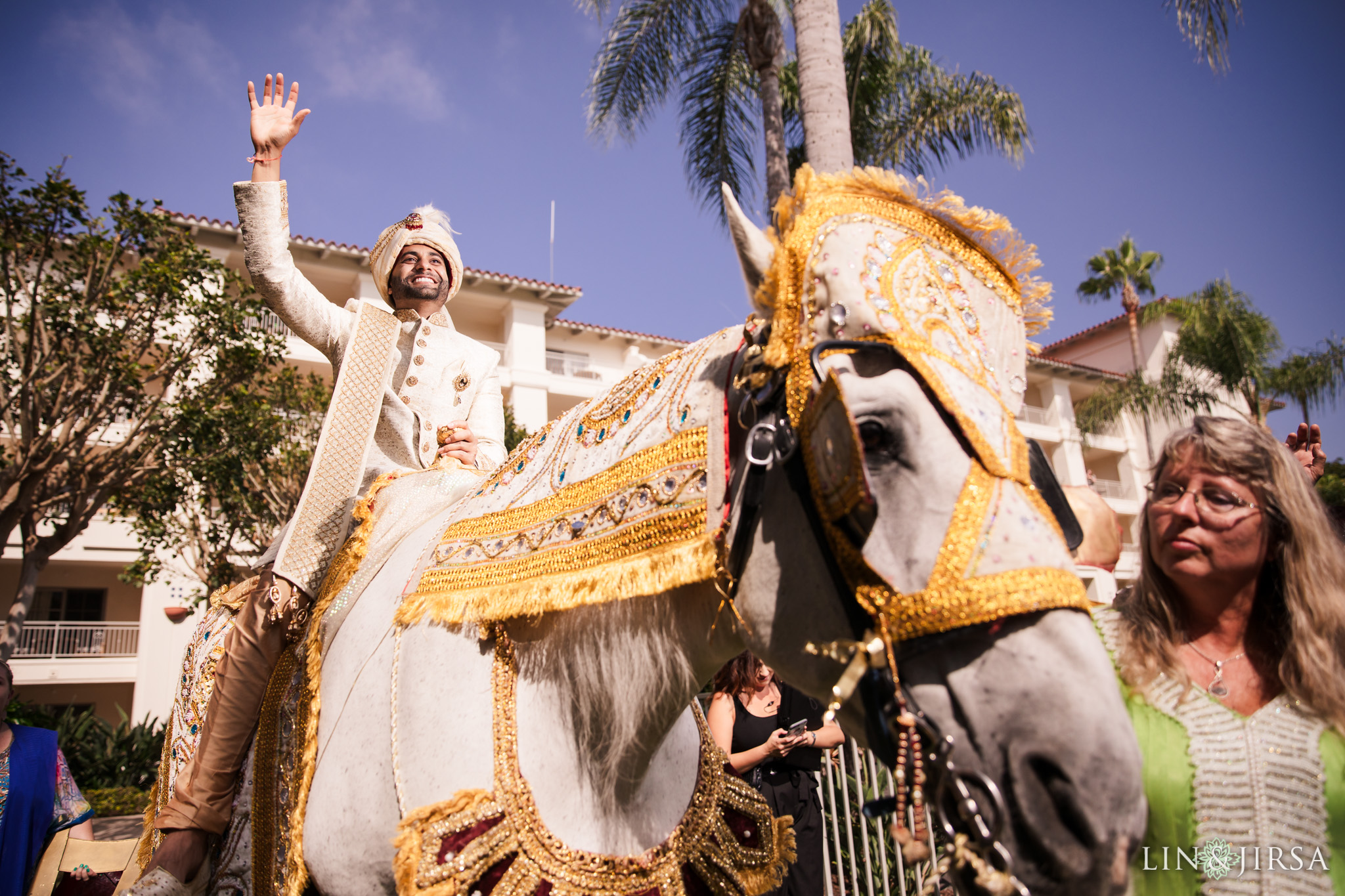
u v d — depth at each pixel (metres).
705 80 12.74
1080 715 1.04
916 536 1.14
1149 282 27.72
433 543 1.97
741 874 1.83
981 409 1.20
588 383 25.56
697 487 1.45
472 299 25.33
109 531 21.47
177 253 12.50
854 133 13.17
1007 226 1.42
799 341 1.32
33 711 14.16
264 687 2.19
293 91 2.63
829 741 3.77
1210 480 1.91
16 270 11.76
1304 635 1.82
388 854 1.64
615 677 1.59
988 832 1.07
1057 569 1.10
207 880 2.20
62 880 3.47
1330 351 17.52
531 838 1.56
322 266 21.27
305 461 15.35
